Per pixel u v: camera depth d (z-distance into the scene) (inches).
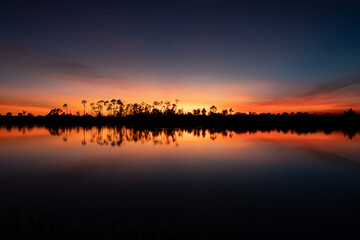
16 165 677.9
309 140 1421.0
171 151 944.3
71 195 420.5
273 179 544.1
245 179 541.0
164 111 5147.6
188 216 332.2
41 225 290.7
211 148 1035.9
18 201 387.2
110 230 281.0
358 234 288.0
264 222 316.8
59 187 469.7
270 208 368.8
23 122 4734.3
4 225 287.6
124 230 280.8
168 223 306.8
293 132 2255.2
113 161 739.4
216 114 5315.0
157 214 337.1
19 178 537.3
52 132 2004.2
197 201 394.9
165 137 1563.7
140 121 4810.5
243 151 954.1
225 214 341.7
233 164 701.9
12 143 1189.1
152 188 465.4
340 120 4658.0
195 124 4370.1
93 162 722.2
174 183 502.6
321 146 1136.2
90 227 288.5
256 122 4995.1
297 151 965.2
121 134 1809.8
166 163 711.1
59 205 369.7
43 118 4886.8
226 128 3034.0
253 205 380.8
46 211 342.0
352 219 331.3
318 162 741.9
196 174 583.2
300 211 358.3
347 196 430.3
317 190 463.8
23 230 276.1
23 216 321.1
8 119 4724.4
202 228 293.7
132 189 459.5
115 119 4963.1
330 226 309.1
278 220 324.5
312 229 299.1
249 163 719.7
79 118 5022.1
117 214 335.0
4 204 372.8
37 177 547.2
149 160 756.0
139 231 280.7
